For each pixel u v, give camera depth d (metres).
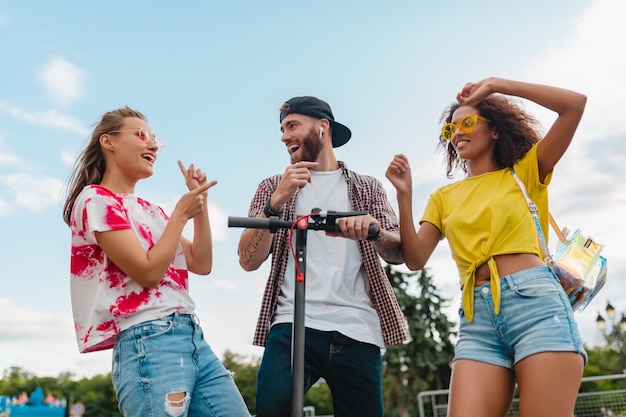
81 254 2.04
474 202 2.26
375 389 2.48
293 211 2.75
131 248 1.94
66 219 2.25
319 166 2.88
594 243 2.22
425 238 2.42
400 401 19.06
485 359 2.02
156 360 1.90
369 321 2.57
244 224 2.02
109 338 1.98
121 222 1.98
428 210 2.48
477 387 1.98
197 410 2.01
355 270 2.63
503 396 2.00
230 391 2.09
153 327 1.95
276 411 2.30
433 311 20.20
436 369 19.47
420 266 2.45
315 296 2.53
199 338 2.10
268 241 2.65
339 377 2.47
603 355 36.12
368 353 2.50
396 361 19.31
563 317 1.93
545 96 2.11
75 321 1.99
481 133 2.36
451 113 2.64
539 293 1.97
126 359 1.90
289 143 2.86
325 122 2.90
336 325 2.47
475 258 2.15
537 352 1.89
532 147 2.29
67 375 60.25
